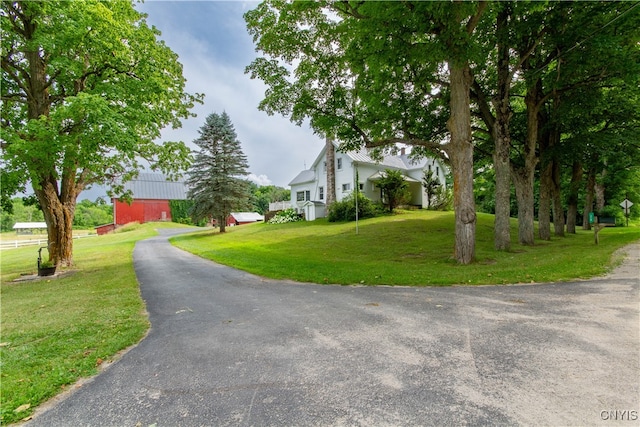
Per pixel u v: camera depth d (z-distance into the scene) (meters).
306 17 11.24
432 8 7.54
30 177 10.20
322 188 33.12
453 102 10.11
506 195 11.97
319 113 12.48
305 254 14.18
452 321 4.47
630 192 29.59
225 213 28.86
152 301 6.84
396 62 8.96
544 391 2.61
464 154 9.91
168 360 3.70
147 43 11.92
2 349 4.29
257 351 3.80
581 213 33.03
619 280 6.27
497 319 4.44
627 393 2.52
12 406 2.81
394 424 2.28
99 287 8.71
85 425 2.51
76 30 9.61
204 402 2.74
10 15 10.77
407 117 13.30
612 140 14.04
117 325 5.13
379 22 8.05
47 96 12.32
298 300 6.26
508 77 11.71
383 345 3.76
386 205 27.48
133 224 47.72
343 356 3.51
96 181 15.16
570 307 4.77
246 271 10.44
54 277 11.27
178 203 55.19
